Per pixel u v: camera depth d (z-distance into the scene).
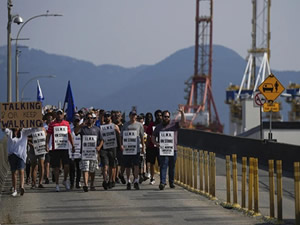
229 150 65.44
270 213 25.19
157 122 38.38
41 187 37.00
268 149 53.16
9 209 28.59
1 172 42.75
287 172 47.50
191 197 32.41
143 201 30.86
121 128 39.84
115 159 36.56
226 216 26.12
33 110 33.25
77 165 37.00
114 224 24.34
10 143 33.31
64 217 26.16
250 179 26.98
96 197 32.56
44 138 35.66
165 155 35.88
